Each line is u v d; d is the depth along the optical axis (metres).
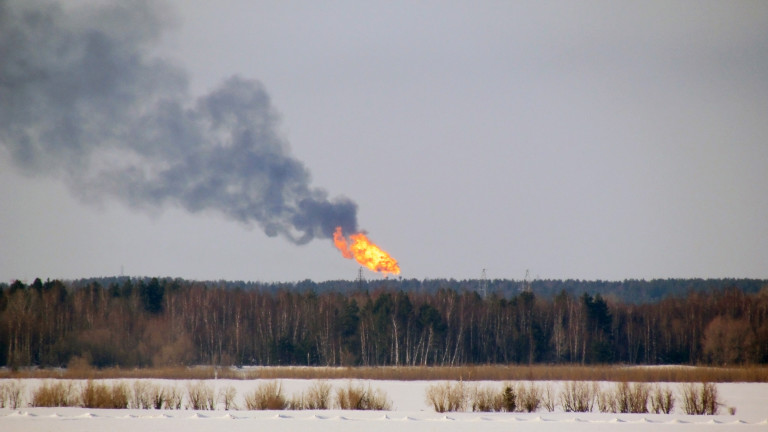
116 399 123.12
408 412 117.75
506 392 122.81
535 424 106.56
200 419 108.25
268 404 123.44
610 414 117.19
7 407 123.06
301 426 103.25
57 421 105.81
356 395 123.44
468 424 106.25
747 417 119.06
